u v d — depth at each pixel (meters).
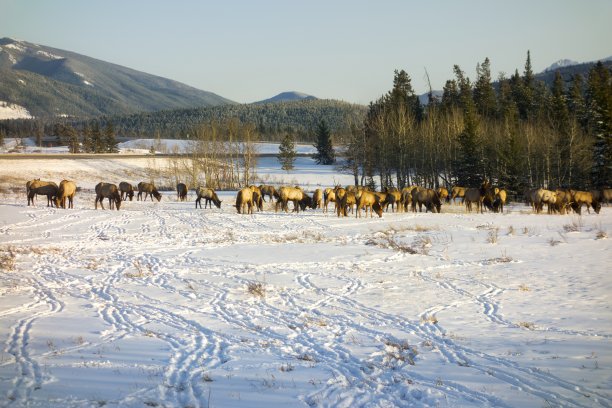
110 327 11.69
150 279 16.94
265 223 31.25
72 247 22.94
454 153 65.88
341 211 37.75
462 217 33.25
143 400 7.76
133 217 33.91
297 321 12.34
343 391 8.25
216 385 8.46
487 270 18.00
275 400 7.89
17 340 10.57
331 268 18.61
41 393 7.90
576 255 20.09
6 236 25.62
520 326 11.73
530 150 61.69
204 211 38.12
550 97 86.94
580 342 10.51
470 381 8.63
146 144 149.88
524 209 43.19
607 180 59.06
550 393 8.09
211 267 18.88
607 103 59.88
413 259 20.14
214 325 11.98
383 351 10.22
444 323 12.10
